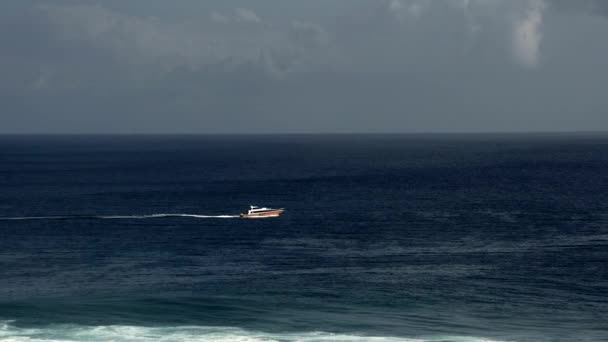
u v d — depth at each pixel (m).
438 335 76.00
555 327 79.25
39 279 104.00
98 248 129.00
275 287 97.50
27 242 135.25
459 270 108.31
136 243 133.88
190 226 153.88
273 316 82.94
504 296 92.56
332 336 74.94
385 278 103.06
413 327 79.00
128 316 82.31
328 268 110.38
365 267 111.06
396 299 90.94
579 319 82.31
